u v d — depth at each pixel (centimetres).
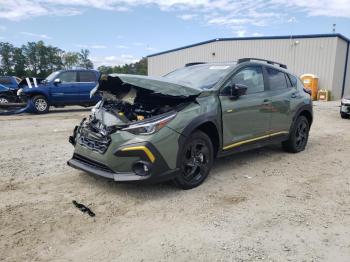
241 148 560
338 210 427
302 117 714
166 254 323
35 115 1323
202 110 478
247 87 553
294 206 436
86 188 478
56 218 388
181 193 468
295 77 713
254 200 452
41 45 9212
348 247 343
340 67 2639
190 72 591
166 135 435
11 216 390
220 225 381
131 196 454
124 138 429
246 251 331
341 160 661
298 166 613
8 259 310
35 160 617
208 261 314
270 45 2688
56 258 314
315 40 2494
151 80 459
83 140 485
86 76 1453
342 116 1355
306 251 334
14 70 9012
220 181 521
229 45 2884
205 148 493
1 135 858
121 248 332
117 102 515
